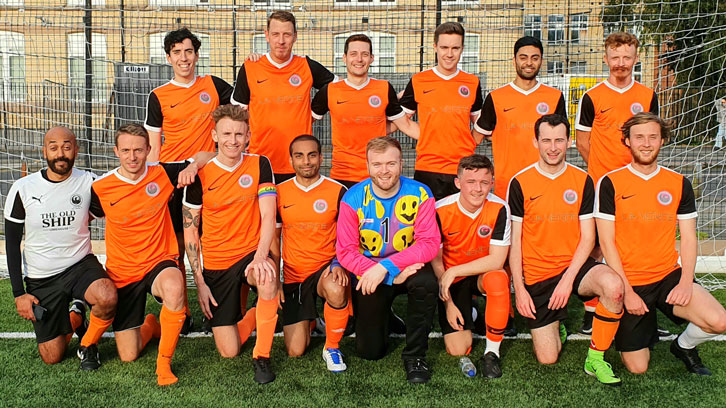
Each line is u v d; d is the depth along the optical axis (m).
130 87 8.60
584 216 3.16
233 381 2.93
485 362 3.05
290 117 4.00
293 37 3.91
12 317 3.91
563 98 3.88
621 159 3.78
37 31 10.59
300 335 3.24
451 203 3.24
